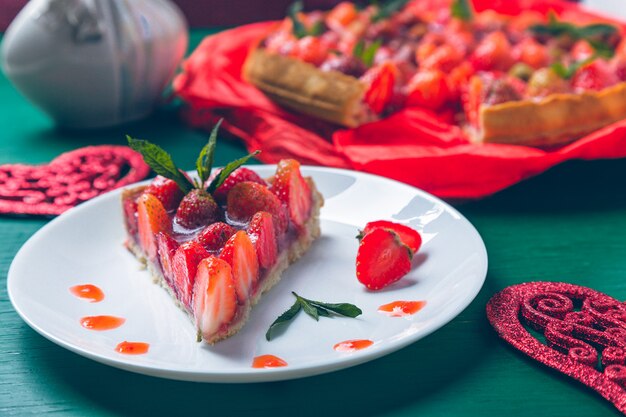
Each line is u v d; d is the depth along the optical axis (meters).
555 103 0.73
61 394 0.52
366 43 0.90
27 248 0.60
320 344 0.54
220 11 1.33
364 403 0.51
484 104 0.75
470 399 0.51
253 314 0.57
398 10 0.98
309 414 0.50
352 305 0.56
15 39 0.81
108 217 0.65
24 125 0.87
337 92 0.78
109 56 0.81
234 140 0.82
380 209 0.65
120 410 0.51
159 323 0.56
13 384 0.53
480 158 0.70
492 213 0.69
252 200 0.60
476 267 0.57
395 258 0.58
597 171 0.74
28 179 0.74
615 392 0.50
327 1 1.33
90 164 0.76
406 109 0.80
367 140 0.78
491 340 0.55
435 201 0.64
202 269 0.54
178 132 0.84
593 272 0.61
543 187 0.72
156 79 0.84
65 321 0.56
